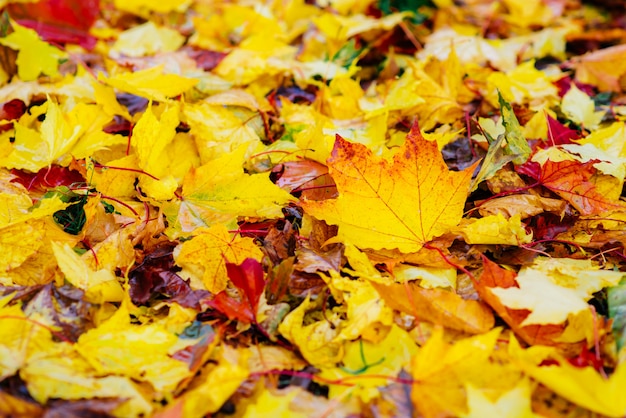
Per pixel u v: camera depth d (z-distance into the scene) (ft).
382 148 2.39
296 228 2.28
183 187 2.27
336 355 1.95
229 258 2.12
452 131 2.63
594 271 2.09
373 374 1.91
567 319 1.97
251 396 1.87
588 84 2.92
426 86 2.70
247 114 2.62
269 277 2.07
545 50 3.14
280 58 3.00
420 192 2.12
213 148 2.48
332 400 1.85
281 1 3.48
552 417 1.83
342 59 3.08
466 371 1.86
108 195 2.30
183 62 2.88
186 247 2.10
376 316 1.98
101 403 1.81
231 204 2.25
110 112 2.57
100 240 2.21
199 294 2.07
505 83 2.75
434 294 2.00
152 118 2.27
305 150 2.41
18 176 2.37
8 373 1.84
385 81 2.93
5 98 2.60
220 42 3.20
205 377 1.90
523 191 2.33
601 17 3.52
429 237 2.18
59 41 3.03
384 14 3.36
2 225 2.16
